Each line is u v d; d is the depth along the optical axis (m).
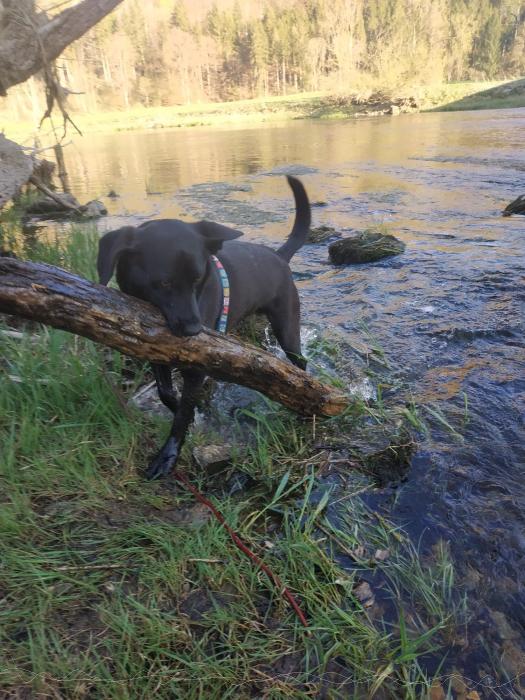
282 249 1.31
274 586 0.70
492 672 0.63
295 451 0.98
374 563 0.75
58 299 0.76
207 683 0.59
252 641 0.64
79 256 1.79
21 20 2.42
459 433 1.03
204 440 0.99
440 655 0.64
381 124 9.68
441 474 0.92
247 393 1.18
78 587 0.67
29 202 3.57
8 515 0.74
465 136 6.56
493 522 0.82
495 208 2.91
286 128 10.62
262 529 0.80
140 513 0.81
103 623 0.64
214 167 5.40
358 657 0.63
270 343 1.45
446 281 1.82
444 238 2.38
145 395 1.14
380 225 2.58
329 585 0.71
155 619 0.64
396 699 0.60
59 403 0.99
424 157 5.02
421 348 1.37
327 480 0.91
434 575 0.74
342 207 3.16
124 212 3.34
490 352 1.33
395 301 1.68
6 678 0.56
